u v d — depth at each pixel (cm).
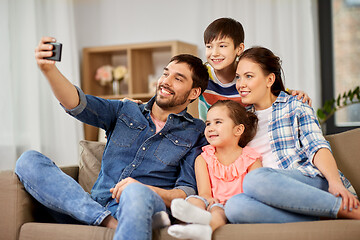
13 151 360
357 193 174
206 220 138
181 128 188
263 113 189
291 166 172
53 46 157
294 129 177
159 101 185
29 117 379
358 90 330
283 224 138
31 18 383
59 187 159
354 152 179
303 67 388
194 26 417
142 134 185
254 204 147
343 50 402
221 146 182
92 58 419
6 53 359
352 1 399
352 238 132
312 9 397
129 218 138
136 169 178
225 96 222
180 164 183
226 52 216
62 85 166
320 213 145
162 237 143
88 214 155
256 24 394
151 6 430
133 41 434
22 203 163
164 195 164
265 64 186
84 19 443
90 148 207
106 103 187
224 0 404
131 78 398
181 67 188
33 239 156
